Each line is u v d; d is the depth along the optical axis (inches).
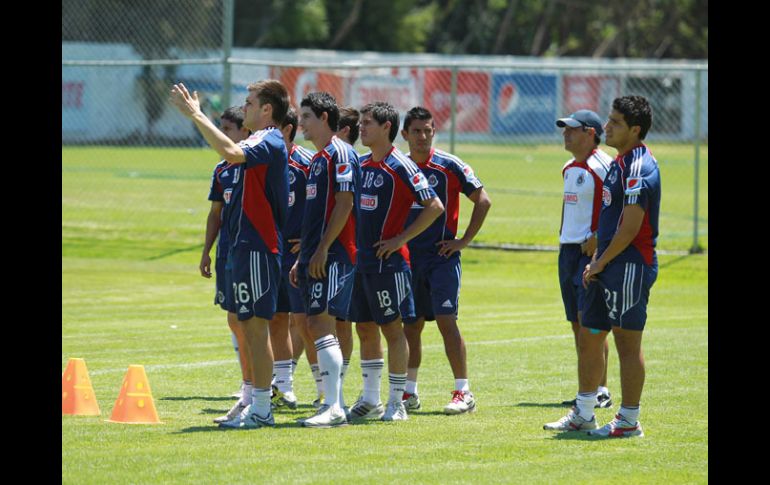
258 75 4975.4
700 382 1318.9
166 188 3905.0
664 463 901.2
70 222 2965.1
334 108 1074.7
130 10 4776.1
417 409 1186.6
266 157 1003.3
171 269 2426.2
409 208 1125.1
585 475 858.1
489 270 2496.3
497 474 856.3
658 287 2301.9
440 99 6003.9
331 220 1045.2
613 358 1547.7
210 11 4527.6
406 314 1120.2
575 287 1268.5
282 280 1199.6
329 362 1061.8
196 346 1555.1
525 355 1539.1
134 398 1072.8
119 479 822.5
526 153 6131.9
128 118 5334.6
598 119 1255.5
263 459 895.1
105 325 1731.1
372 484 818.2
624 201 979.9
